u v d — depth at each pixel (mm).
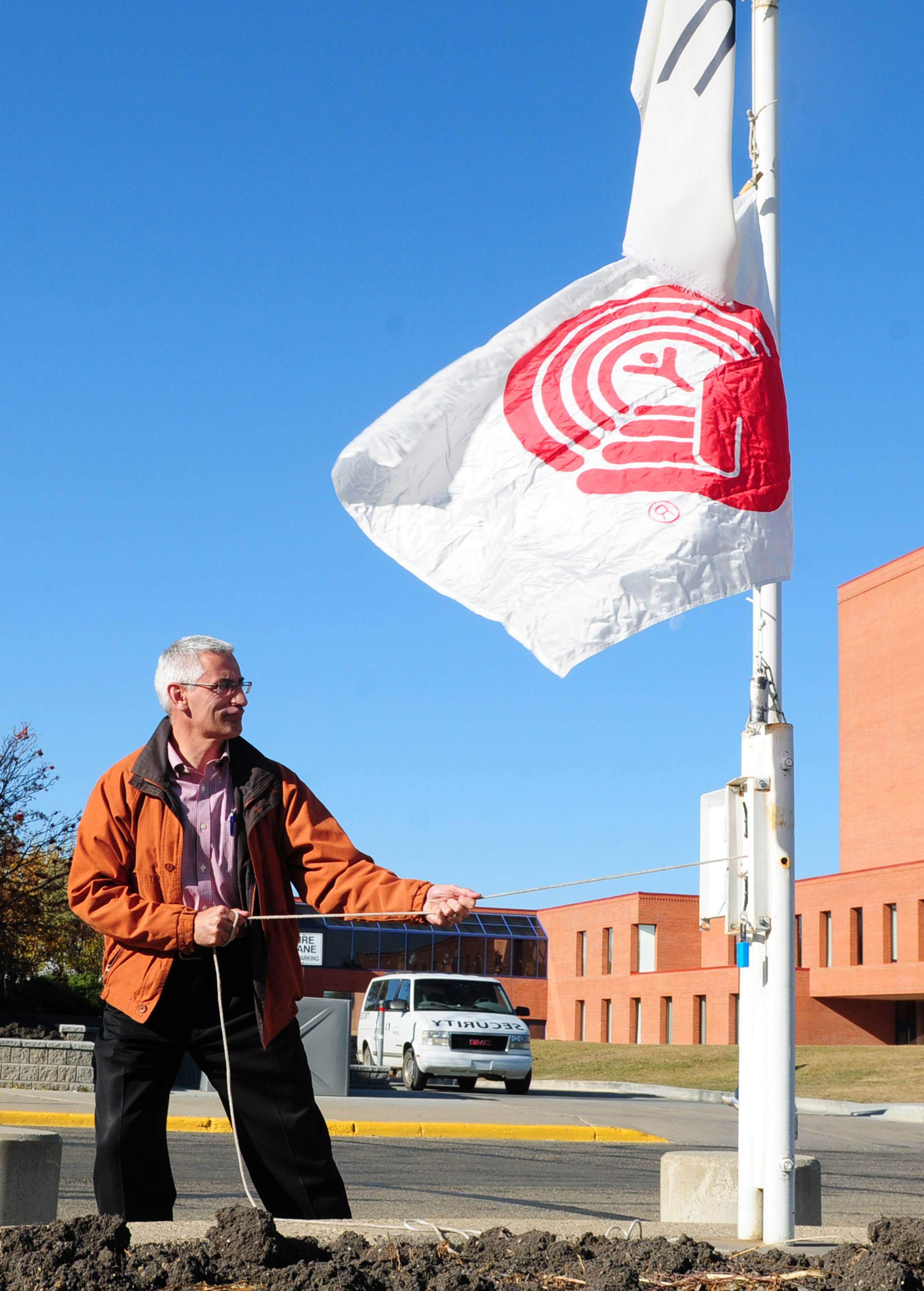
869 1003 42562
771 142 5508
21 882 26281
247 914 4070
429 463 5145
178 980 4051
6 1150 5148
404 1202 8648
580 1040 56688
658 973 50344
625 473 5062
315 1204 4133
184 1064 17578
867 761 47000
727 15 5434
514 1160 11867
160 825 4117
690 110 5395
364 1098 17172
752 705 4918
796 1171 5613
